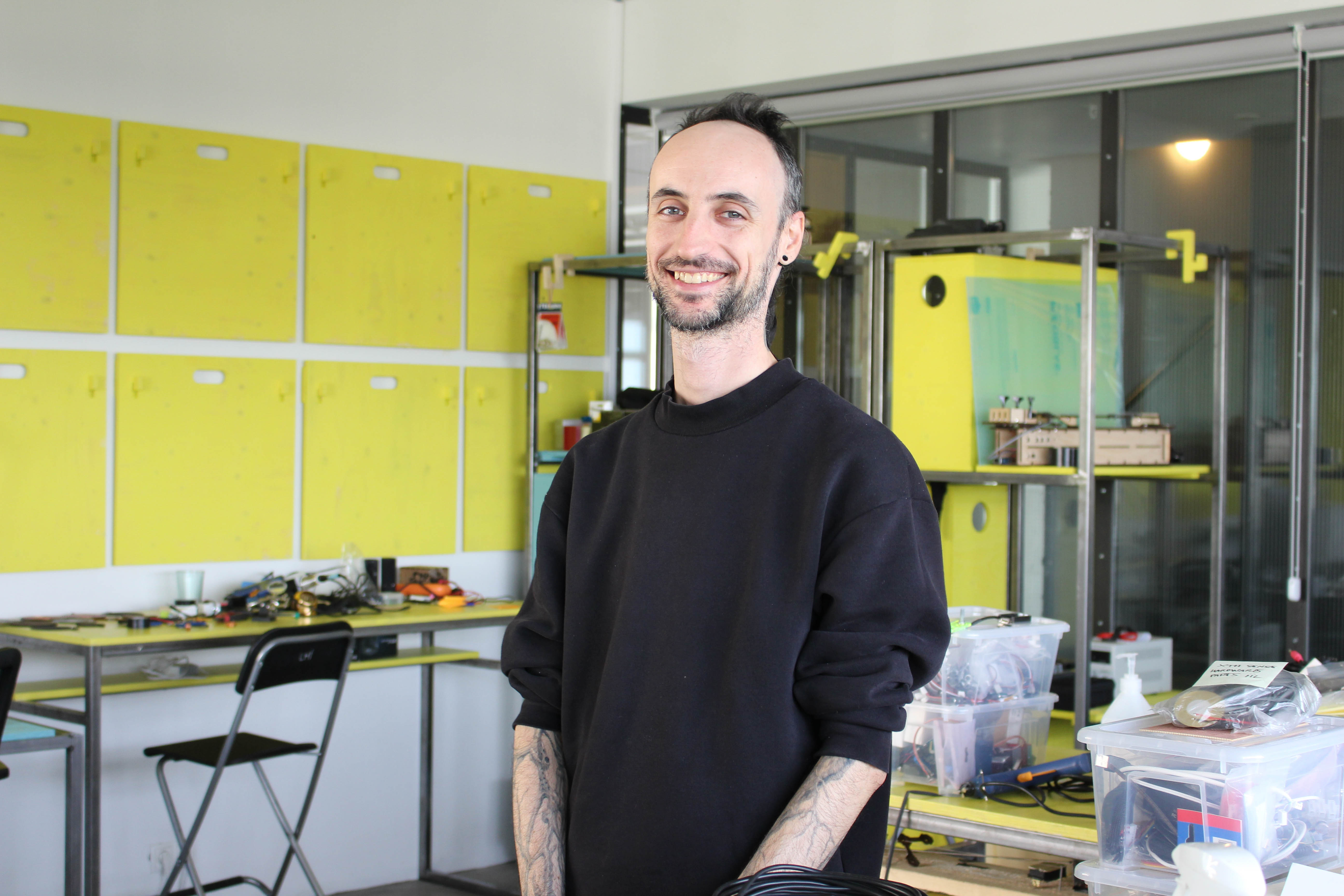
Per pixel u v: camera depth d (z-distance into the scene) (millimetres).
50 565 3713
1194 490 3764
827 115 4379
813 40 4320
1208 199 3748
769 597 1264
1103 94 3918
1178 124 3799
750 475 1312
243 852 4027
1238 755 1536
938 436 3527
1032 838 2201
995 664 2471
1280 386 3646
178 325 3902
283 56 4102
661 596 1312
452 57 4438
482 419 4504
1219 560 3680
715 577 1296
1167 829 1618
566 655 1422
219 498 3988
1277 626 3652
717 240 1291
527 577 4520
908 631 1248
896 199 4297
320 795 4203
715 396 1365
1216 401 3684
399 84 4328
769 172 1306
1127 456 3432
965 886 2355
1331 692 1854
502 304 4543
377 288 4270
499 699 4578
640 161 4824
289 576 4086
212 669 3867
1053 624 2568
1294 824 1601
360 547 4250
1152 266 3820
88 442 3777
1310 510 3602
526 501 4586
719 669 1279
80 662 3754
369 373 4273
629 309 4828
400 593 4094
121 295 3816
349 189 4211
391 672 4359
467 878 4332
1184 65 3725
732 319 1312
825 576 1248
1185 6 3635
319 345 4180
